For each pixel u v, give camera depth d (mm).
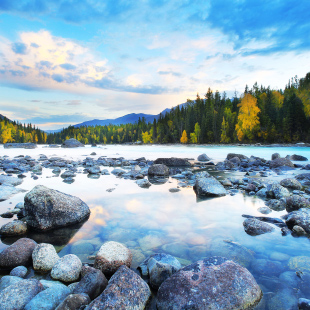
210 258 3104
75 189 8625
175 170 13656
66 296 2646
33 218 4875
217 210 6109
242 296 2592
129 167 15539
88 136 165125
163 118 99938
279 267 3348
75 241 4344
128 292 2562
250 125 54406
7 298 2482
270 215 5695
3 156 24062
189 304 2492
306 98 61062
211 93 95812
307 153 26766
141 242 4242
